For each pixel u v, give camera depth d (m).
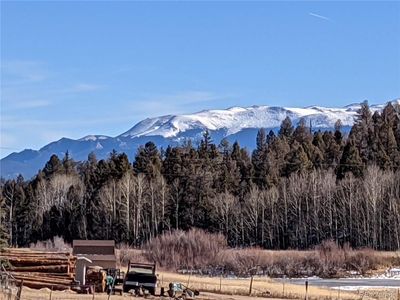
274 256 111.75
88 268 61.38
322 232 144.62
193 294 60.84
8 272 56.47
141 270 63.31
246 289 70.88
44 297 51.72
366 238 140.00
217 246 113.19
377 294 74.00
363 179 148.00
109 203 148.50
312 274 108.25
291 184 149.88
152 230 147.25
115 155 197.88
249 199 150.25
